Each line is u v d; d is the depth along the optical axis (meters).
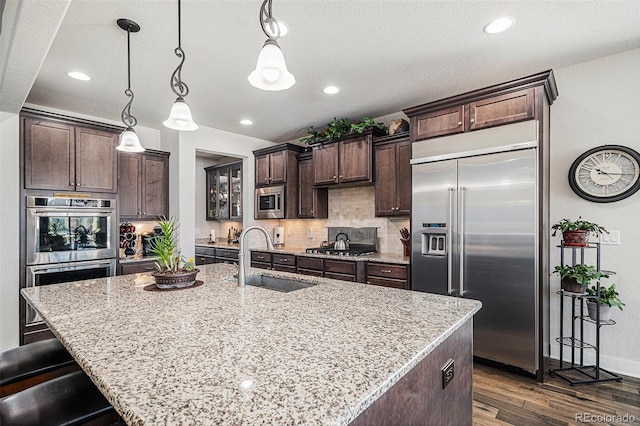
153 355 0.98
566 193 2.80
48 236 3.14
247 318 1.34
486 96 2.72
